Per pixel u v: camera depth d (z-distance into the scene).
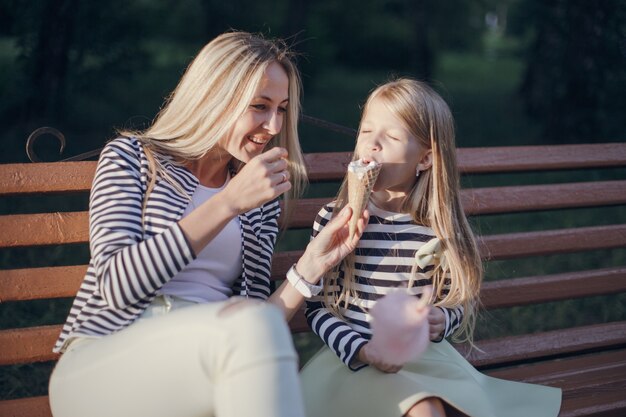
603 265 5.47
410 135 2.39
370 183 2.21
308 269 2.27
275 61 2.33
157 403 1.82
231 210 2.08
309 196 7.11
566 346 2.93
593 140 10.28
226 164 2.47
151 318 1.89
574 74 10.24
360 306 2.39
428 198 2.44
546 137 10.70
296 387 1.74
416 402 2.11
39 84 9.25
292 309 2.27
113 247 2.08
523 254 2.95
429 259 2.36
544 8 10.73
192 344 1.76
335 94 16.56
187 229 2.05
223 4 14.20
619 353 3.03
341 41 22.23
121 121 10.45
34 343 2.34
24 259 4.93
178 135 2.33
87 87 9.64
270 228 2.54
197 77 2.30
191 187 2.31
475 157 2.99
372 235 2.42
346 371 2.28
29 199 6.46
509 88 18.05
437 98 2.46
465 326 2.51
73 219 2.44
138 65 10.18
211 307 1.81
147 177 2.25
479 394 2.28
